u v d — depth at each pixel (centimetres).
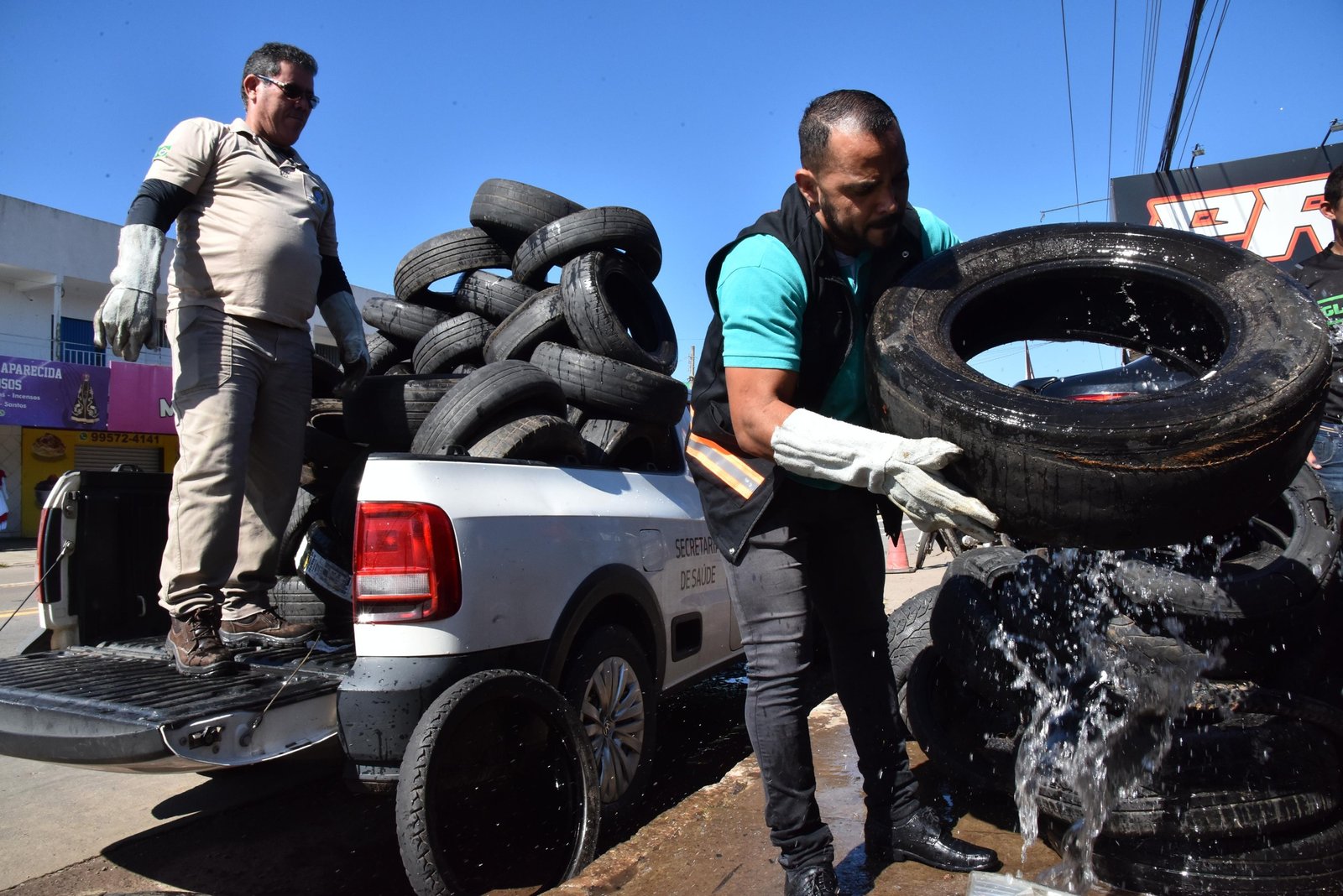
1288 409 167
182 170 334
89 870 332
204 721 253
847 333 217
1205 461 162
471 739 287
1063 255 224
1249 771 204
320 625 367
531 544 313
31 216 2125
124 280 313
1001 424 171
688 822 274
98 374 2159
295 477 368
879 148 193
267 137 367
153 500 399
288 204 357
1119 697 220
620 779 345
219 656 306
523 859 318
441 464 296
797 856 211
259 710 266
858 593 236
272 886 319
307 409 371
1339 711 209
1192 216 2011
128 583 385
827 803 279
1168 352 238
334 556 382
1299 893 197
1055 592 251
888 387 194
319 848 351
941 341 203
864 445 183
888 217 202
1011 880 189
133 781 431
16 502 2134
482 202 495
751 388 203
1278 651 238
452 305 553
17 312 2214
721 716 527
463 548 286
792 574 217
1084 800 212
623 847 264
